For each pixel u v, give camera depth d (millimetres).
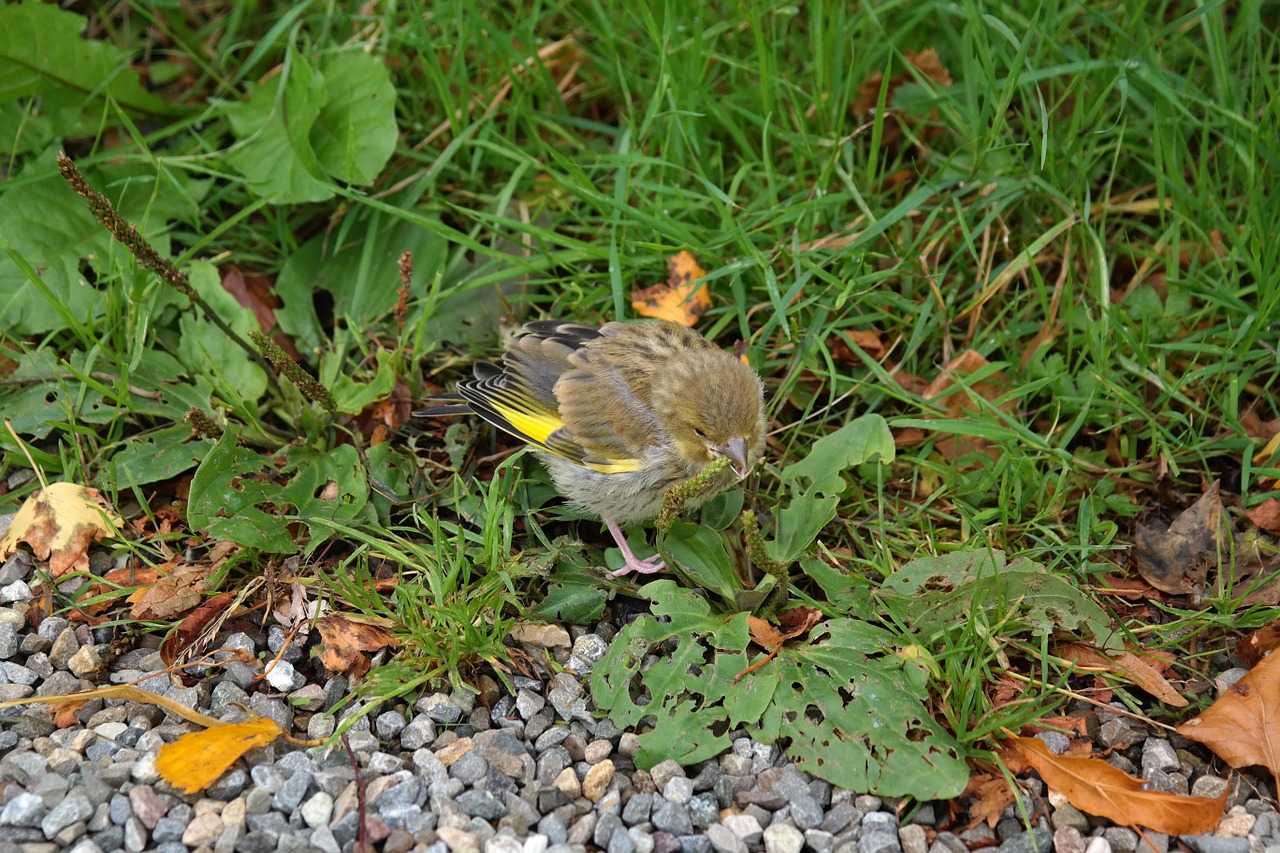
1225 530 1796
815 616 1768
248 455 1804
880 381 1851
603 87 1942
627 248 1881
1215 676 1759
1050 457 1818
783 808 1709
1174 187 1873
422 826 1696
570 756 1727
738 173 1882
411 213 1868
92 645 1757
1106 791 1709
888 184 1910
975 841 1703
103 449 1812
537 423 1796
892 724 1722
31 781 1702
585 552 1806
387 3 1922
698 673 1754
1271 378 1834
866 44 1931
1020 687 1747
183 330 1853
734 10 1924
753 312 1871
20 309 1845
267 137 1889
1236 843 1699
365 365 1862
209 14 1968
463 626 1742
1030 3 1915
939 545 1801
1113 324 1841
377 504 1807
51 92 1901
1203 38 1934
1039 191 1884
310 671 1755
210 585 1770
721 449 1779
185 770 1696
